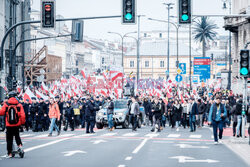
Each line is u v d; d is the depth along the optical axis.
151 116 54.44
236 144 31.89
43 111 44.75
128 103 49.56
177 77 74.19
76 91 64.75
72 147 29.27
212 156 25.42
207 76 88.50
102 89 65.75
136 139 35.59
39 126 44.56
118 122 49.50
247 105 37.72
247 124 52.66
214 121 32.22
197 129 49.34
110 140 34.53
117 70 67.25
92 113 41.97
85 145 30.58
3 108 23.75
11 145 23.95
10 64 44.62
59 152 26.50
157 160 23.34
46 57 97.56
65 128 46.38
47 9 32.69
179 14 30.45
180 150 28.19
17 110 23.72
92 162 22.31
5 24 88.31
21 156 23.83
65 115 46.38
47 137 37.31
